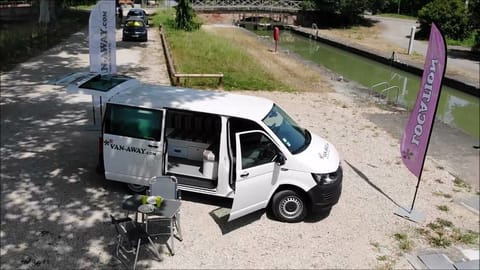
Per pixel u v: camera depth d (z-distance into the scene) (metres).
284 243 7.82
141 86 9.66
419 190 10.34
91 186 9.37
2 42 25.39
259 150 8.13
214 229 8.06
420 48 36.69
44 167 10.17
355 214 8.98
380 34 46.31
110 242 7.55
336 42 38.47
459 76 25.05
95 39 12.22
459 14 41.03
